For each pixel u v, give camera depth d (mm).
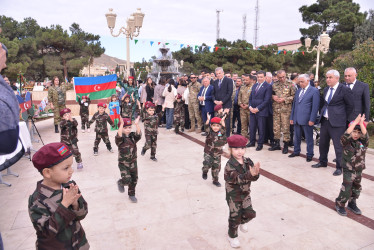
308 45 13938
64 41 33125
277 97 6703
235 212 3010
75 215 1781
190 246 3137
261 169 5754
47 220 1695
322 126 5691
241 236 3348
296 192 4621
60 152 1773
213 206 4113
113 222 3656
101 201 4289
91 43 38281
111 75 10758
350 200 3959
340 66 11797
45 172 1773
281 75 6668
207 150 4898
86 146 7730
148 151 7191
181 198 4387
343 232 3438
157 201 4281
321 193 4582
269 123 7645
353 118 5148
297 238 3309
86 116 9805
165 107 9875
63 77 35875
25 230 3488
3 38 27562
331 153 7016
